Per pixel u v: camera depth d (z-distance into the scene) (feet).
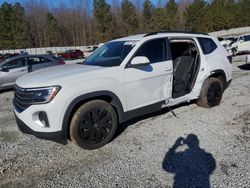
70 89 12.95
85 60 17.49
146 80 15.47
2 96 30.58
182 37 17.87
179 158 12.76
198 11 245.65
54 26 250.57
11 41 226.17
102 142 14.23
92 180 11.39
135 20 247.09
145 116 18.54
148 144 14.38
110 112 14.29
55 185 11.20
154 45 16.22
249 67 39.81
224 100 21.72
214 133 15.30
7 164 13.02
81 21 265.75
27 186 11.25
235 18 254.47
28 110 12.92
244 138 14.44
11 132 17.08
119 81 14.43
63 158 13.38
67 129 13.39
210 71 19.03
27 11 254.27
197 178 11.10
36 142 15.38
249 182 10.61
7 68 33.32
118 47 16.31
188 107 20.01
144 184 10.91
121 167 12.25
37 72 15.21
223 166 11.85
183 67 18.93
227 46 65.46
